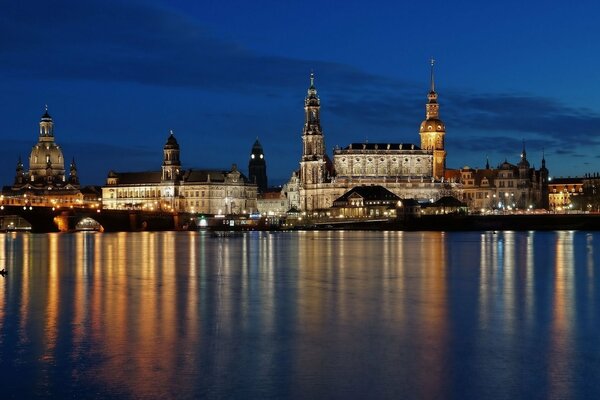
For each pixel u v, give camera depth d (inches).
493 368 2524.6
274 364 2581.2
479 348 2780.5
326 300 3934.5
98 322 3253.0
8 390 2320.4
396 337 2967.5
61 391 2308.1
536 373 2466.8
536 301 3892.7
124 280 4931.1
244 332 3058.6
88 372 2485.2
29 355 2682.1
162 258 6988.2
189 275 5270.7
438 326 3181.6
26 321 3270.2
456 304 3789.4
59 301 3873.0
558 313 3499.0
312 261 6550.2
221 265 6136.8
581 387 2329.0
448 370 2504.9
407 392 2297.0
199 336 2979.8
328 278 5044.3
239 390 2316.7
